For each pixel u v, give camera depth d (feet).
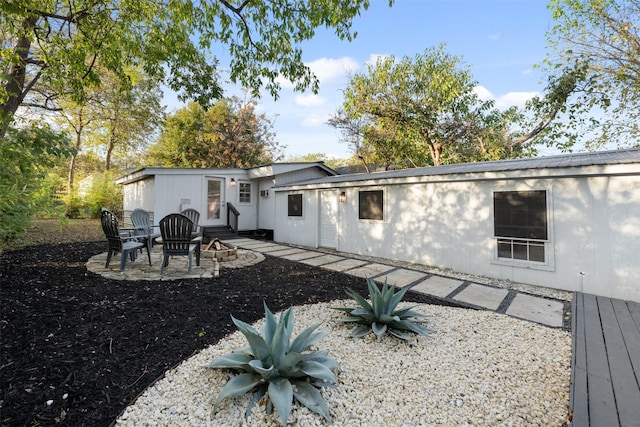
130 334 9.21
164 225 16.38
